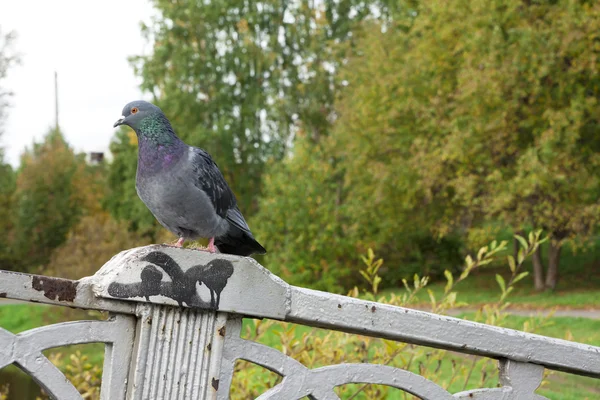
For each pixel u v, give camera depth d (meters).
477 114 19.81
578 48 18.56
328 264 24.66
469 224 26.25
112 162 37.28
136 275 1.96
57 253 25.09
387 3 32.34
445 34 21.17
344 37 33.09
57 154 36.91
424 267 26.66
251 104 33.31
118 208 35.38
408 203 24.53
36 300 1.88
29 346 1.87
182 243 3.44
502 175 20.48
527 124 19.62
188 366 2.06
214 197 3.23
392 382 2.31
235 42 33.66
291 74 33.56
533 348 2.50
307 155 25.25
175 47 32.31
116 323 1.99
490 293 22.77
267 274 2.14
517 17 19.78
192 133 31.41
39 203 35.84
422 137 22.48
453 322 2.40
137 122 3.12
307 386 2.20
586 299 20.17
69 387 1.91
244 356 2.15
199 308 2.05
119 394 2.00
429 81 22.78
